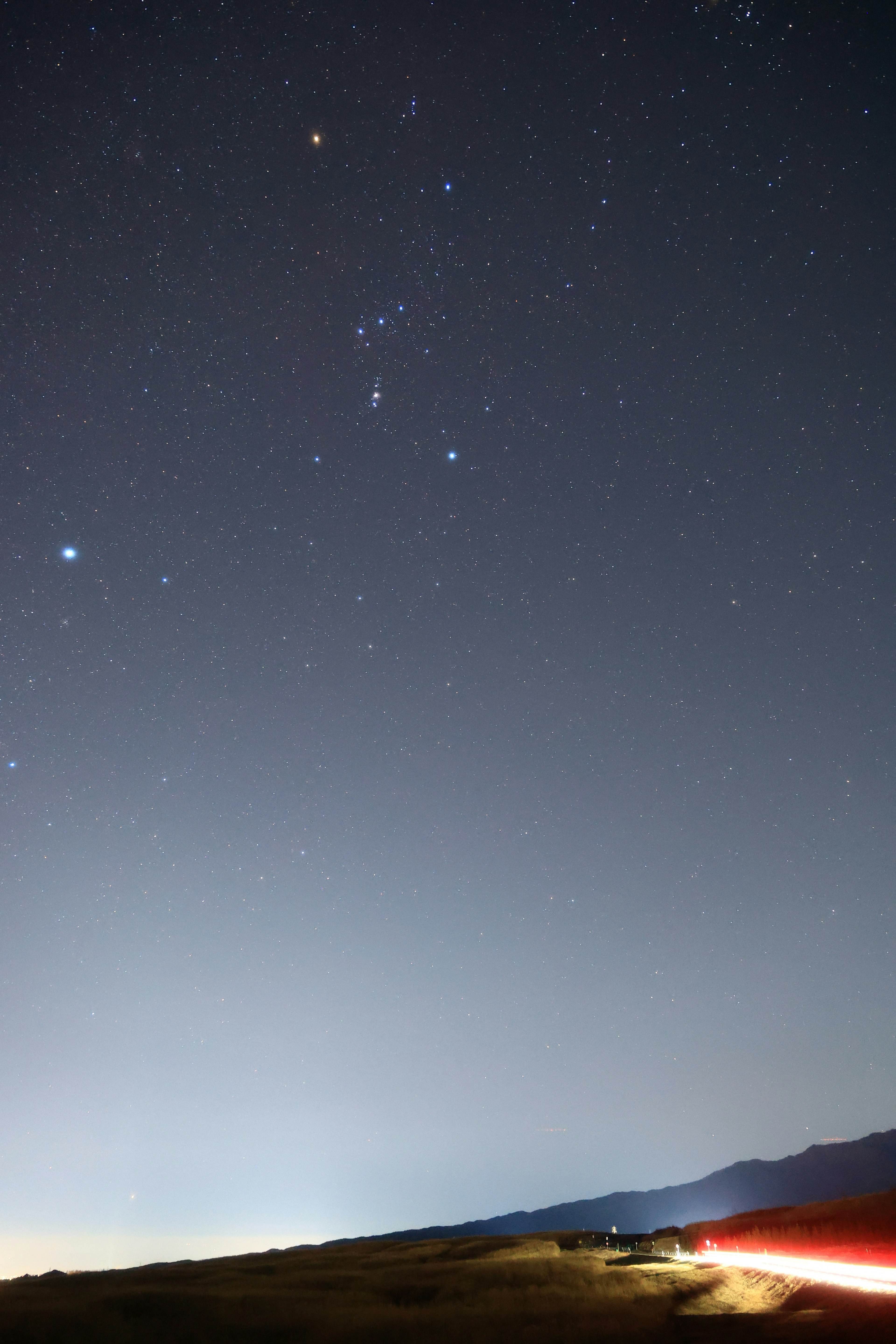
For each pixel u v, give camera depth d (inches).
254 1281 1581.0
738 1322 775.1
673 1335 782.5
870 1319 640.4
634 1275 1349.7
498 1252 1985.7
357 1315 1092.5
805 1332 650.8
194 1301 1213.7
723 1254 1603.1
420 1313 1076.5
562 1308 1032.2
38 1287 1646.2
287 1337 969.5
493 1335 878.4
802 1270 1096.2
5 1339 953.5
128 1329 1011.3
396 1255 2060.8
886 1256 1194.6
